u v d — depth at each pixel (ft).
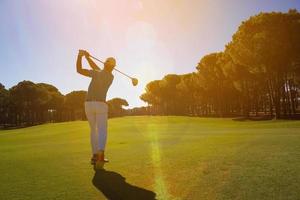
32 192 11.94
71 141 40.73
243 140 26.86
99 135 16.87
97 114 17.69
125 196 11.10
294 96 156.35
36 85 273.95
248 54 110.73
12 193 11.89
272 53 104.99
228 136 33.63
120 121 155.94
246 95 157.17
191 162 16.65
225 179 12.75
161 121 143.95
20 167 17.34
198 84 189.57
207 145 24.08
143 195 11.14
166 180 13.10
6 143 45.37
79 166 17.17
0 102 260.83
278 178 12.39
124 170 15.52
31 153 24.43
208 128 69.21
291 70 115.96
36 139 53.21
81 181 13.48
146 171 15.05
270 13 109.09
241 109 220.23
